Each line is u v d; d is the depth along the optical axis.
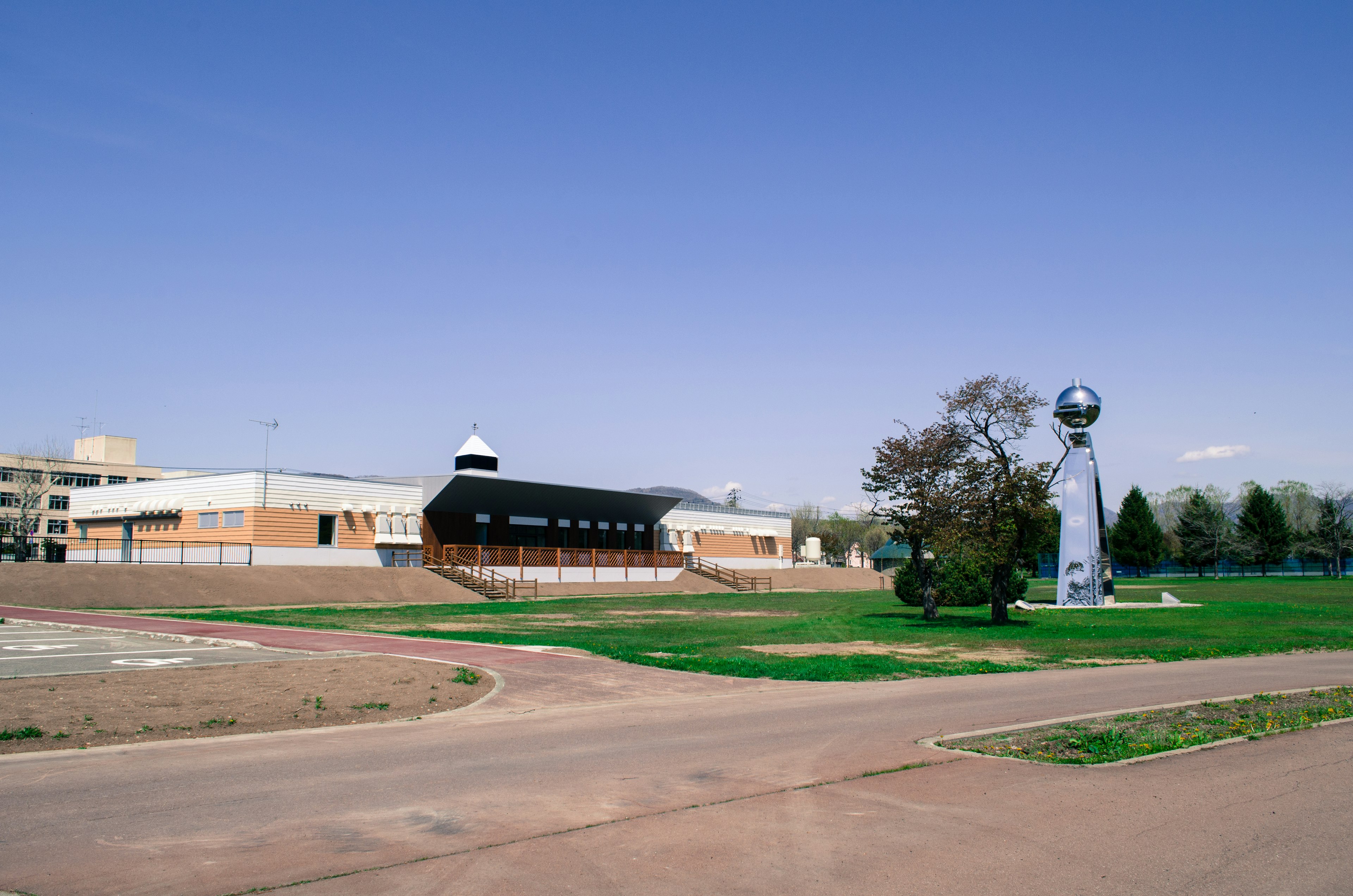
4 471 81.38
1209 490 101.94
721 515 75.81
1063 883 5.63
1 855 6.21
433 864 6.03
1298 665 18.08
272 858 6.15
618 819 7.10
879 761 9.16
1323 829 6.73
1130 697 13.64
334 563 46.56
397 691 13.95
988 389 30.61
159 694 13.08
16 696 12.55
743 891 5.51
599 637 24.56
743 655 20.33
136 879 5.73
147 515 49.62
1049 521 30.09
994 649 21.84
